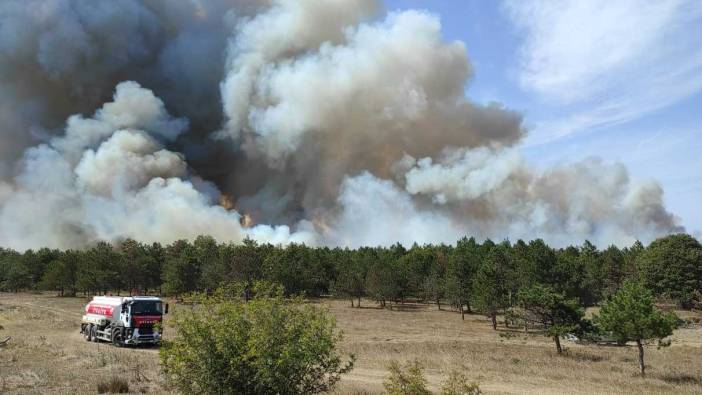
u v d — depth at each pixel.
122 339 34.00
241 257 85.00
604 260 93.94
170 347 12.01
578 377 26.11
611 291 82.25
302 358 11.49
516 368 28.53
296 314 12.25
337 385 20.31
